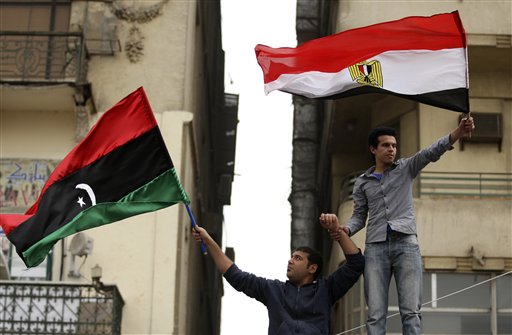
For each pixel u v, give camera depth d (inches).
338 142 996.6
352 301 852.6
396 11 861.8
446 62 498.6
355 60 505.7
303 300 434.6
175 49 838.5
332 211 1025.5
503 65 884.6
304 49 515.5
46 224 502.3
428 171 860.0
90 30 837.2
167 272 777.6
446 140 450.0
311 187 1113.4
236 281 443.2
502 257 820.0
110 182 506.0
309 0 1158.3
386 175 458.0
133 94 508.4
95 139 509.7
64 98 809.5
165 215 789.9
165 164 504.4
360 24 860.0
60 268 779.4
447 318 717.3
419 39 502.3
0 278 764.6
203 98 1112.2
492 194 854.5
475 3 866.8
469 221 826.8
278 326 431.2
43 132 817.5
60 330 736.3
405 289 445.4
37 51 816.3
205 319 1280.8
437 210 829.8
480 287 711.1
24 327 737.0
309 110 1139.3
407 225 450.0
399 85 497.7
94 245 781.3
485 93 886.4
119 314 758.5
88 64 829.2
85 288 753.0
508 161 870.4
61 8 853.2
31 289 742.5
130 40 837.2
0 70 812.6
